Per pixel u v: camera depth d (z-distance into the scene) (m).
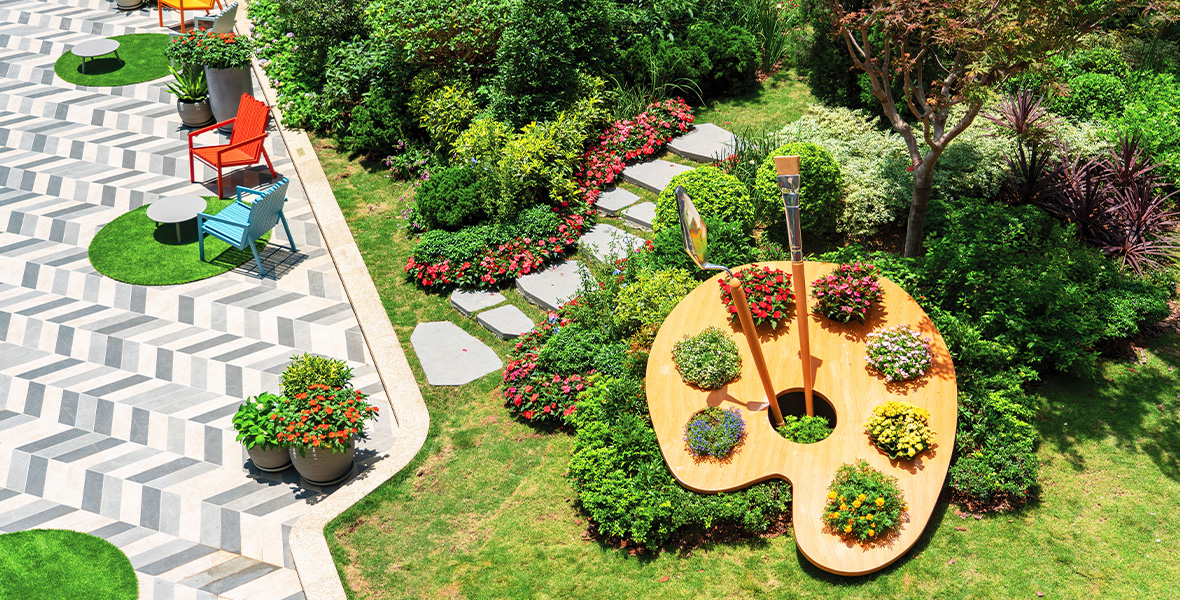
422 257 9.45
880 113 11.12
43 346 8.89
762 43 13.01
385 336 8.69
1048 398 7.40
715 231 8.75
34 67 14.77
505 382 7.88
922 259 8.36
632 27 12.62
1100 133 10.08
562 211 10.17
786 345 7.29
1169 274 8.46
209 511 7.07
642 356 7.64
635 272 8.70
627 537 6.48
